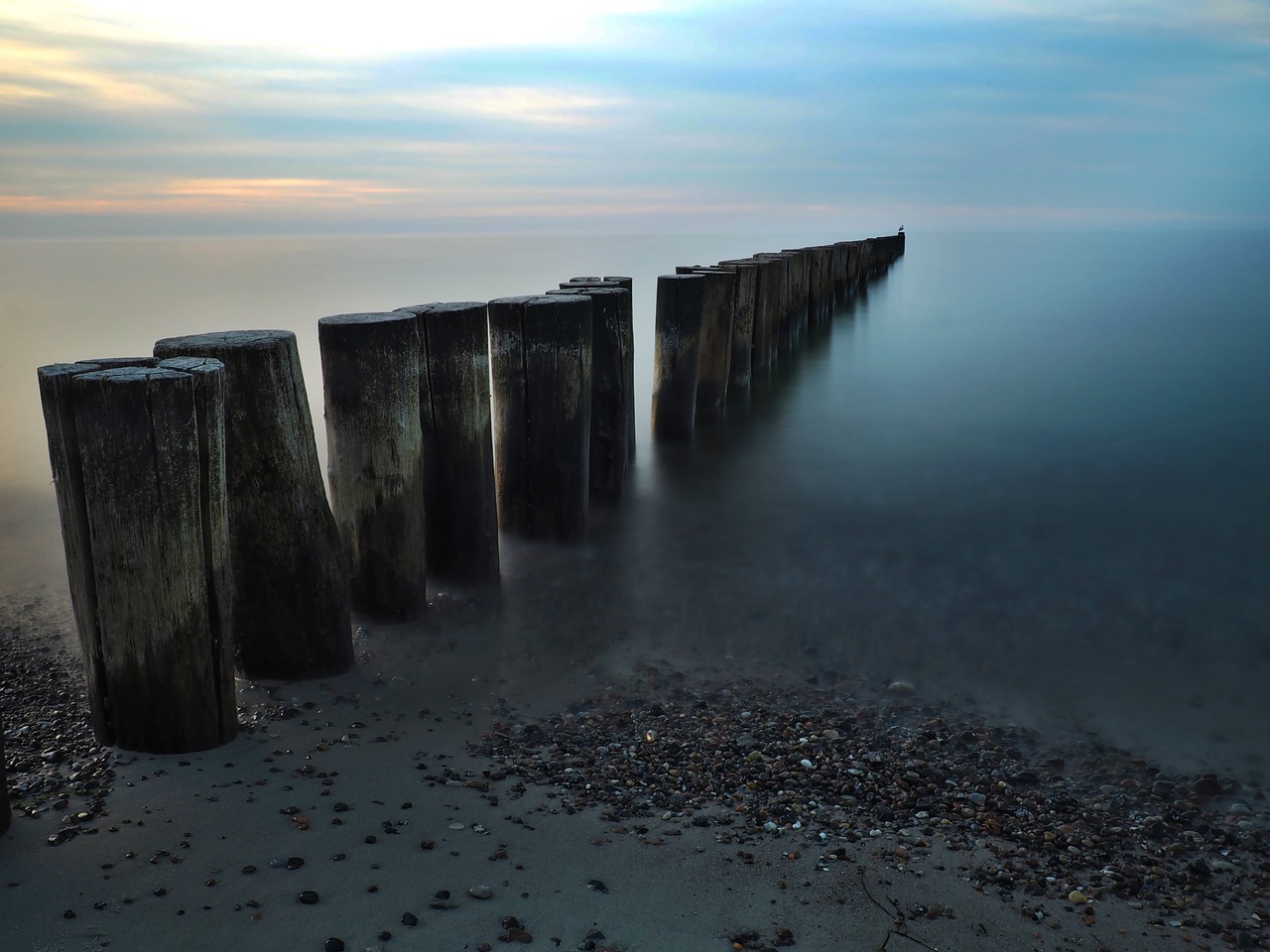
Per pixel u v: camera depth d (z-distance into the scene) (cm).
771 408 1171
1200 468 899
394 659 454
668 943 263
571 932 265
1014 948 271
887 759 388
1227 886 311
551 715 418
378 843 303
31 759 347
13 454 855
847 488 832
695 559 642
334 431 461
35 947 246
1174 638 528
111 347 1556
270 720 390
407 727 395
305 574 418
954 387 1321
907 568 636
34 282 2573
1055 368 1460
